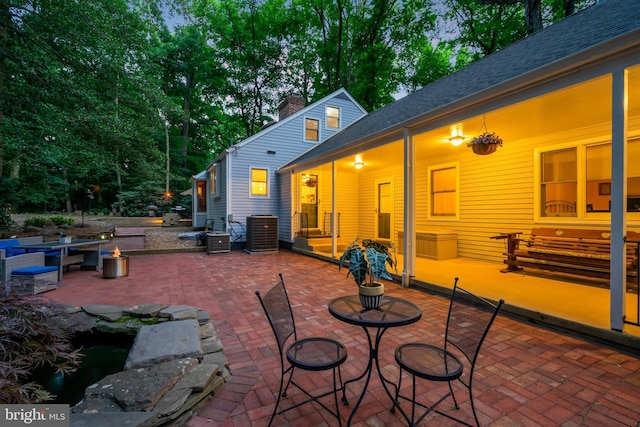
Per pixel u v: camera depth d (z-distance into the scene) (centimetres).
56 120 821
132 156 982
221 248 903
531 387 212
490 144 461
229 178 1020
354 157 776
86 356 293
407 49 1994
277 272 621
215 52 2373
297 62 2350
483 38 1650
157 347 248
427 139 586
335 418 181
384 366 244
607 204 489
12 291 233
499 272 550
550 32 498
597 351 265
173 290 475
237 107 2522
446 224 763
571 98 368
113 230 1334
